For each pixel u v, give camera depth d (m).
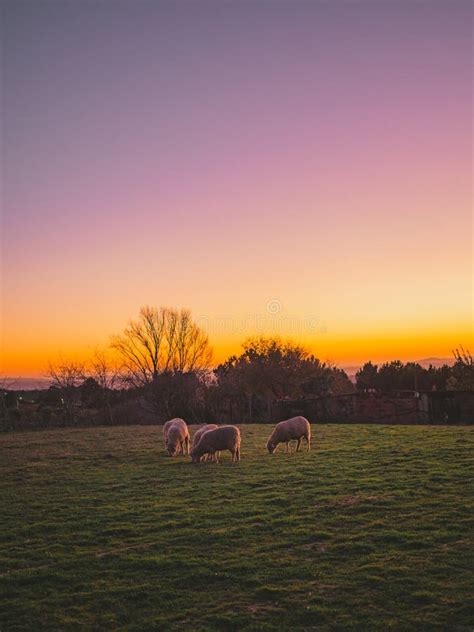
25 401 57.69
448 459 22.02
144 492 19.70
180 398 53.41
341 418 44.34
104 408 53.97
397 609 10.27
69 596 11.52
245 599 11.05
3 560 13.55
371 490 17.92
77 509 17.89
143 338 59.94
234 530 14.82
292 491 18.45
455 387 48.78
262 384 63.50
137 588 11.73
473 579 11.15
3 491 21.09
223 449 24.89
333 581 11.53
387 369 70.00
